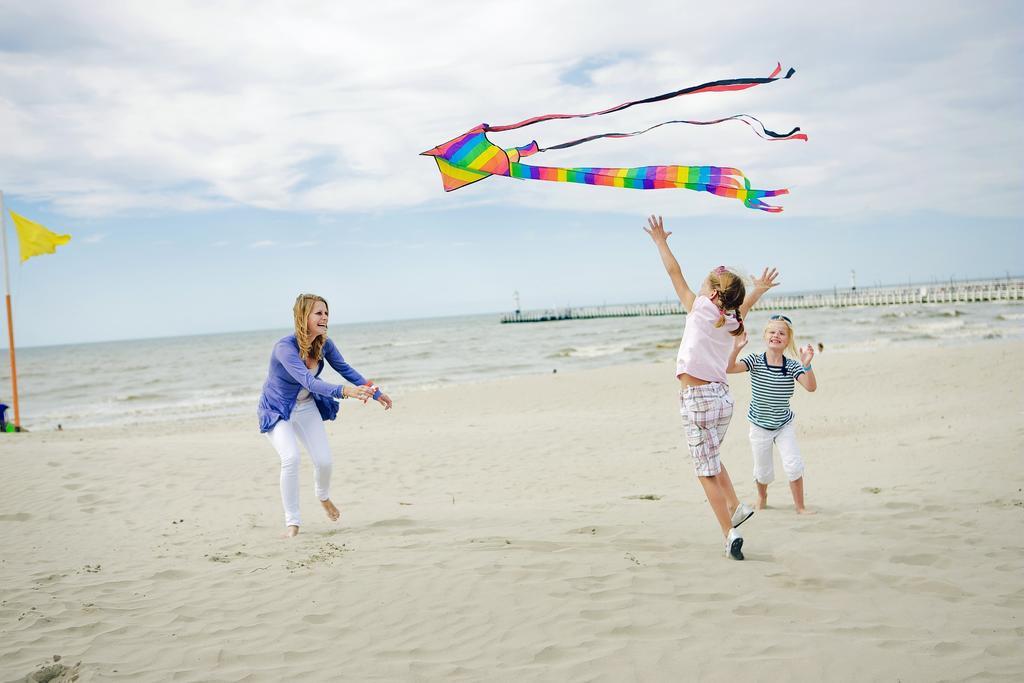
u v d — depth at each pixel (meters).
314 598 3.95
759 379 5.59
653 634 3.22
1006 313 44.00
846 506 5.54
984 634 3.03
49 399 28.72
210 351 76.69
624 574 4.04
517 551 4.61
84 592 4.30
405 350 49.38
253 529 5.86
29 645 3.49
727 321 4.25
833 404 13.41
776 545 4.54
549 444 10.92
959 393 13.28
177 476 8.32
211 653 3.31
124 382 36.38
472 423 14.19
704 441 4.27
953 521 4.79
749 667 2.84
